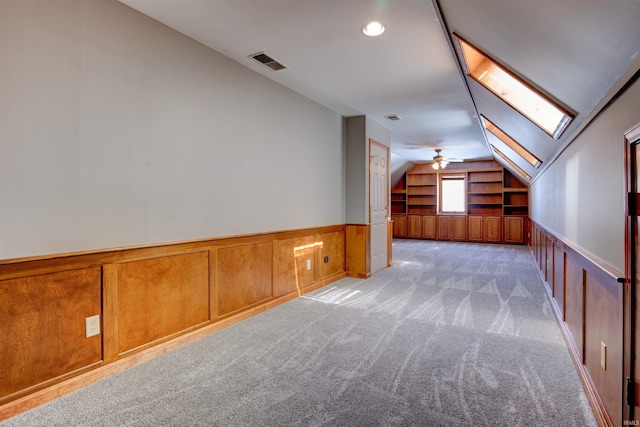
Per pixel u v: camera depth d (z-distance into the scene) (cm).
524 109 315
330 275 470
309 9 224
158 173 246
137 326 235
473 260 659
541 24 164
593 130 210
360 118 492
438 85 364
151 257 243
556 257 343
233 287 311
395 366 230
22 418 174
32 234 184
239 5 221
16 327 179
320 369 226
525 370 225
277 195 366
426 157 922
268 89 349
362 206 496
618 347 154
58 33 193
